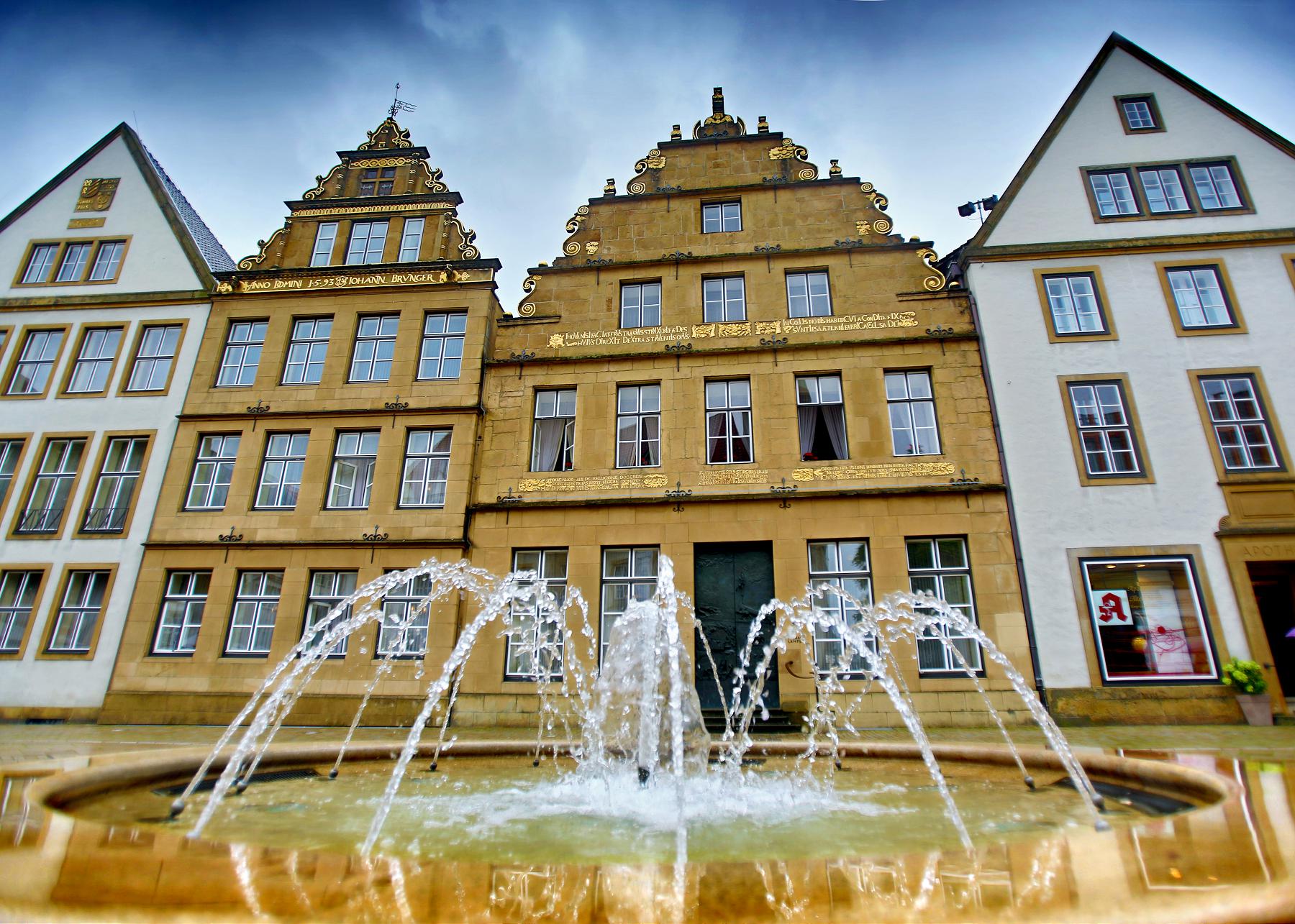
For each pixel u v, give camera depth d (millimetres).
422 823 4363
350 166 20484
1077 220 16453
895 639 13742
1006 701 13359
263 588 16000
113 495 17438
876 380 15805
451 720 14375
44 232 20266
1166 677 13227
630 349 17047
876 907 1646
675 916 1625
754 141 18969
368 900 1725
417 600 15461
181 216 20984
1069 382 15172
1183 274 15727
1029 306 15812
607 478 15953
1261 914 1586
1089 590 13812
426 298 18078
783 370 16172
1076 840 2162
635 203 18562
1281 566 14109
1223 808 2559
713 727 13391
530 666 14773
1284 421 14461
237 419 17359
